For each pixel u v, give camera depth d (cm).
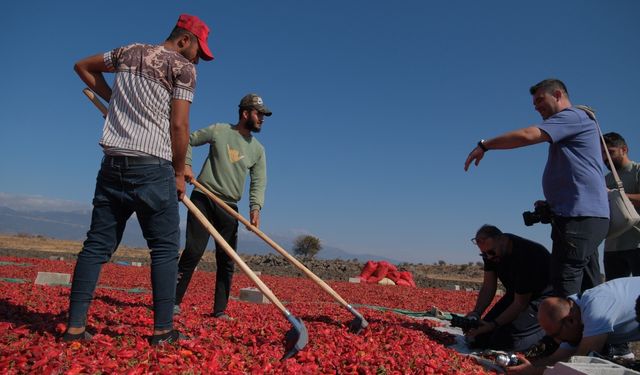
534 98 544
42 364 309
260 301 923
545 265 539
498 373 446
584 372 318
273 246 558
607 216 495
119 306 636
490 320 592
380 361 410
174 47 412
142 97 378
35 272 1289
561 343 415
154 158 378
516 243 548
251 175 665
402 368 408
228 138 629
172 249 397
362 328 545
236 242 638
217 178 620
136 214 391
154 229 389
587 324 388
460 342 598
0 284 798
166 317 395
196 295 959
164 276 392
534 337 542
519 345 542
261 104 632
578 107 516
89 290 378
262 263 3045
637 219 521
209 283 1405
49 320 484
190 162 623
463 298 1544
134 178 374
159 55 386
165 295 393
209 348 398
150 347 376
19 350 335
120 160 373
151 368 328
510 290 585
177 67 386
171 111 387
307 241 5438
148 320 498
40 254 2506
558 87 529
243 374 346
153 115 380
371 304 1155
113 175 376
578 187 492
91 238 383
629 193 630
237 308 738
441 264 4131
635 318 391
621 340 405
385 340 502
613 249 645
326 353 427
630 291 397
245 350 418
